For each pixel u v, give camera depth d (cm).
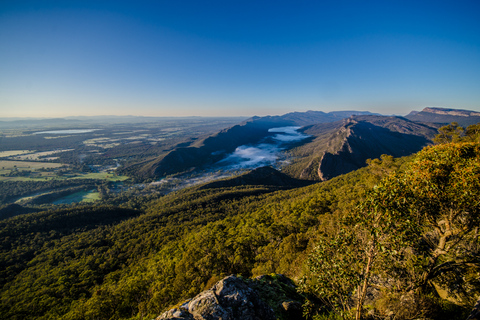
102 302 3156
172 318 773
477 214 766
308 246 2259
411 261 873
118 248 7625
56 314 3834
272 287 1192
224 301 849
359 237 734
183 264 3778
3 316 4038
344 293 733
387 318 801
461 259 843
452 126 3838
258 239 4322
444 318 732
